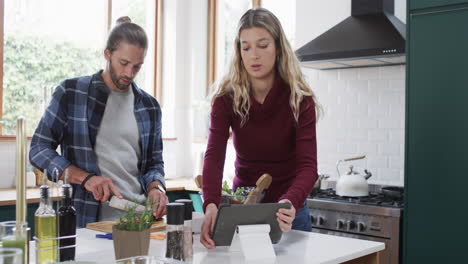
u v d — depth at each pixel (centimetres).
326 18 421
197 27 521
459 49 307
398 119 384
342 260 165
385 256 325
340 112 412
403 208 326
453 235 307
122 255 153
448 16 310
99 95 239
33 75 434
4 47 417
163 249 172
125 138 243
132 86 251
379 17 363
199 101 516
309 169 199
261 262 156
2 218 328
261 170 219
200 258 161
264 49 200
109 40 232
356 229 336
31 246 176
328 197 362
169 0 517
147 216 158
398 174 384
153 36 519
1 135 406
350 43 358
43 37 441
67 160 231
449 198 309
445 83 312
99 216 234
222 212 163
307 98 208
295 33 439
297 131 207
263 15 202
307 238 194
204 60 528
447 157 311
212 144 210
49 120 231
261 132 212
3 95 416
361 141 401
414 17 323
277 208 172
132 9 507
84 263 126
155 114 256
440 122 313
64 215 160
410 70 324
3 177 404
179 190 436
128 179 242
